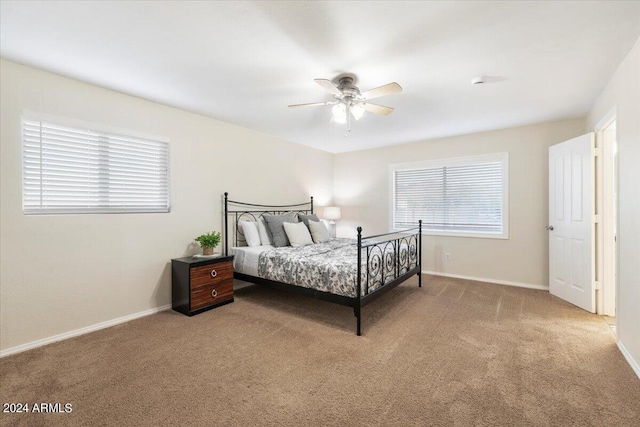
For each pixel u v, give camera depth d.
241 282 4.32
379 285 3.06
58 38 1.97
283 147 4.86
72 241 2.61
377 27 1.84
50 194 2.51
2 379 1.93
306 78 2.56
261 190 4.46
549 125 3.94
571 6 1.64
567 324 2.81
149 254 3.15
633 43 2.02
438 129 4.23
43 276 2.45
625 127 2.20
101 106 2.78
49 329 2.48
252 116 3.66
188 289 3.08
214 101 3.15
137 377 1.95
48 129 2.49
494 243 4.37
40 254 2.43
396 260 3.48
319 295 2.91
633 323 2.04
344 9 1.67
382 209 5.45
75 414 1.60
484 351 2.29
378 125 4.04
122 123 2.92
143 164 3.12
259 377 1.95
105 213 2.82
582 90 2.84
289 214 4.56
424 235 4.98
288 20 1.77
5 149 2.26
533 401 1.69
